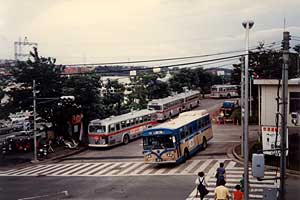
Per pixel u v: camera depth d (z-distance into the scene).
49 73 43.88
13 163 37.62
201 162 31.97
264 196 15.08
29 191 26.14
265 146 29.39
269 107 32.75
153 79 73.12
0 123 61.59
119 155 38.12
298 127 26.36
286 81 16.02
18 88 44.16
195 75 92.19
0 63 57.62
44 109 43.50
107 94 55.47
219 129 49.22
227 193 18.73
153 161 30.83
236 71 65.38
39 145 42.19
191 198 22.31
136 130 46.66
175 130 30.84
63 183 28.09
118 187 25.80
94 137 42.19
